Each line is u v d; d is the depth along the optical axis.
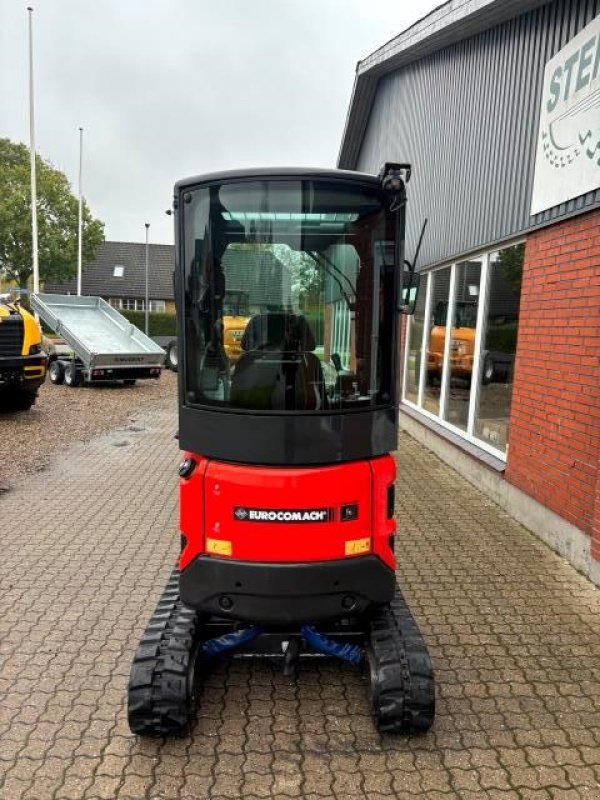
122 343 16.47
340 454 2.89
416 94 9.80
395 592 3.41
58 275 36.12
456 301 8.35
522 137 6.13
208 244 2.95
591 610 4.22
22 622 4.06
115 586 4.59
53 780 2.73
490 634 3.91
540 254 5.62
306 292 2.95
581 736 3.02
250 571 2.84
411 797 2.65
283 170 2.86
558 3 5.54
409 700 2.84
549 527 5.31
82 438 9.98
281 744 2.95
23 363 10.84
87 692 3.34
